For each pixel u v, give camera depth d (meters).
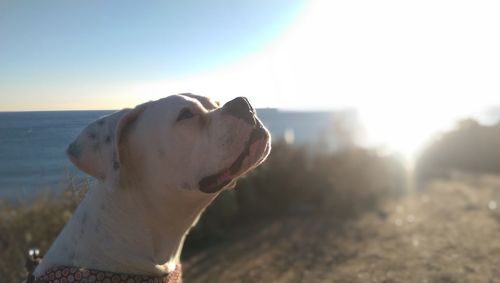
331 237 1.64
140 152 0.59
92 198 0.59
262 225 1.87
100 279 0.54
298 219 1.96
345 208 2.11
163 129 0.58
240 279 1.24
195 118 0.58
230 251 1.53
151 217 0.59
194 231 1.62
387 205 2.21
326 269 1.28
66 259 0.57
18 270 1.12
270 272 1.28
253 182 2.09
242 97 0.58
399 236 1.60
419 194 2.52
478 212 1.97
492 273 1.16
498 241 1.47
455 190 2.64
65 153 0.58
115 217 0.57
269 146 0.61
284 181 2.18
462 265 1.23
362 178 2.33
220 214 1.77
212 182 0.56
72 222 0.59
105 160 0.56
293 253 1.46
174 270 0.63
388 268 1.24
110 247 0.56
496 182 3.00
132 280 0.56
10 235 1.16
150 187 0.58
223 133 0.56
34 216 1.18
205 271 1.33
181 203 0.59
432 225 1.75
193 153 0.57
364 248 1.47
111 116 0.58
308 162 2.30
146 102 0.61
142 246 0.58
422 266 1.24
